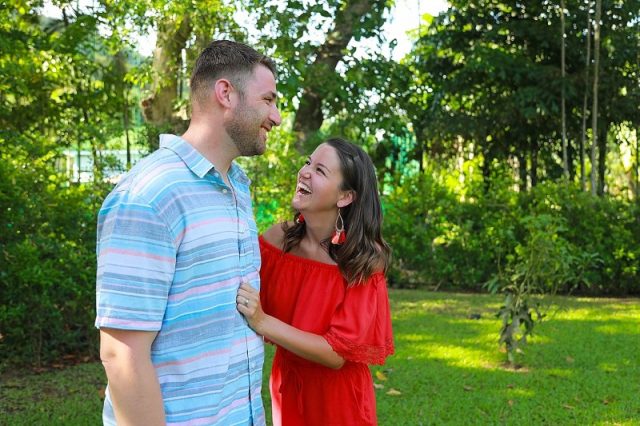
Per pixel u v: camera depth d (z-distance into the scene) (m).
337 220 2.63
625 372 5.59
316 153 2.64
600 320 7.70
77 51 10.34
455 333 6.97
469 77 12.94
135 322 1.77
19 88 9.38
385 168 12.40
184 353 1.88
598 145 13.42
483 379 5.34
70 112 10.58
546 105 12.03
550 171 13.53
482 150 13.61
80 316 5.77
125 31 10.23
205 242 1.90
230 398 1.98
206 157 2.01
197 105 2.04
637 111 12.64
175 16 9.95
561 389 5.10
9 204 5.53
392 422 4.36
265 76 2.03
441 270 10.15
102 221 1.86
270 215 9.20
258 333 2.14
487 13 13.18
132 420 1.77
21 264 5.30
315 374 2.64
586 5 12.59
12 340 5.48
